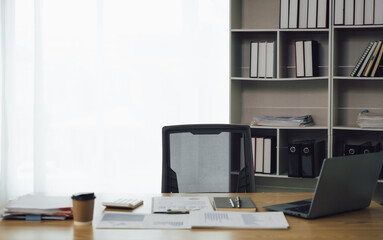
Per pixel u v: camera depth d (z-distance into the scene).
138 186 4.30
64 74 4.36
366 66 3.42
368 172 1.98
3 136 4.36
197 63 4.16
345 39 3.69
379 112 3.65
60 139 4.38
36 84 4.33
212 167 2.61
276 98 3.91
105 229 1.71
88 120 4.35
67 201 1.95
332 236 1.64
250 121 3.98
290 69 3.85
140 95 4.27
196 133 2.62
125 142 4.30
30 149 4.46
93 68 4.33
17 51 4.42
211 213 1.88
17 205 1.87
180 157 2.61
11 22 4.39
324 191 1.82
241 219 1.80
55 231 1.69
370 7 3.37
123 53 4.28
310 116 3.76
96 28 4.30
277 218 1.81
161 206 2.00
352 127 3.46
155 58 4.23
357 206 1.99
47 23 4.37
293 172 3.53
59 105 4.38
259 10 3.91
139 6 4.25
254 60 3.68
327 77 3.49
